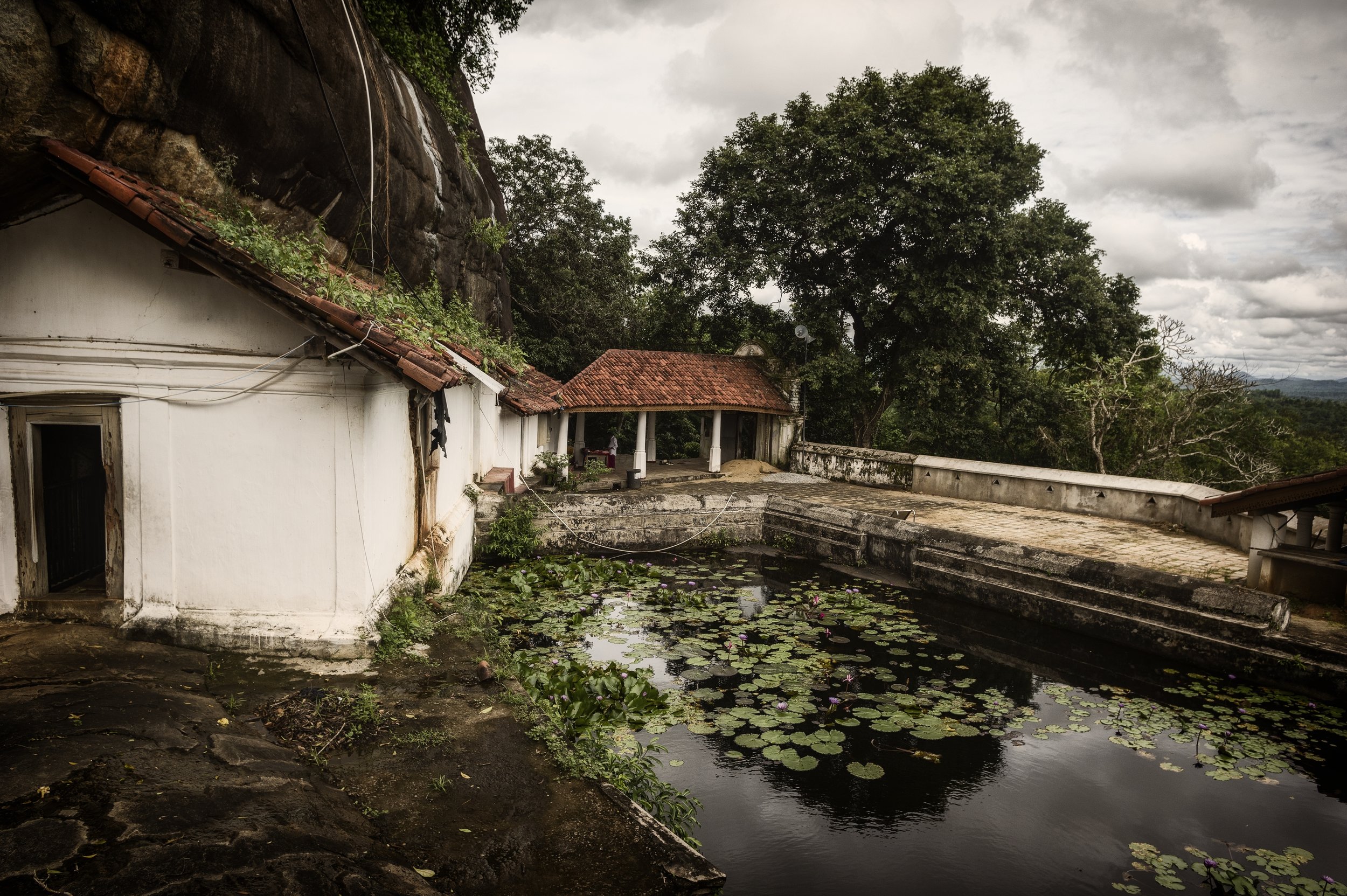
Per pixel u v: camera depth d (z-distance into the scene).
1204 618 9.00
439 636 7.02
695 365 20.91
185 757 4.23
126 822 3.47
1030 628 10.42
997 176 18.45
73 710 4.66
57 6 4.63
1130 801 6.14
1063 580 10.52
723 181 22.14
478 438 13.39
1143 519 13.66
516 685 6.07
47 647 5.72
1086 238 21.84
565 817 4.25
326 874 3.29
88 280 5.95
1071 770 6.62
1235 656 8.63
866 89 20.52
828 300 21.25
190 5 5.59
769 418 21.75
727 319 23.34
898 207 18.92
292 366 6.05
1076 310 21.12
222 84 6.25
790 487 18.38
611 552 14.08
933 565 12.09
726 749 6.69
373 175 9.25
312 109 7.62
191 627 6.14
